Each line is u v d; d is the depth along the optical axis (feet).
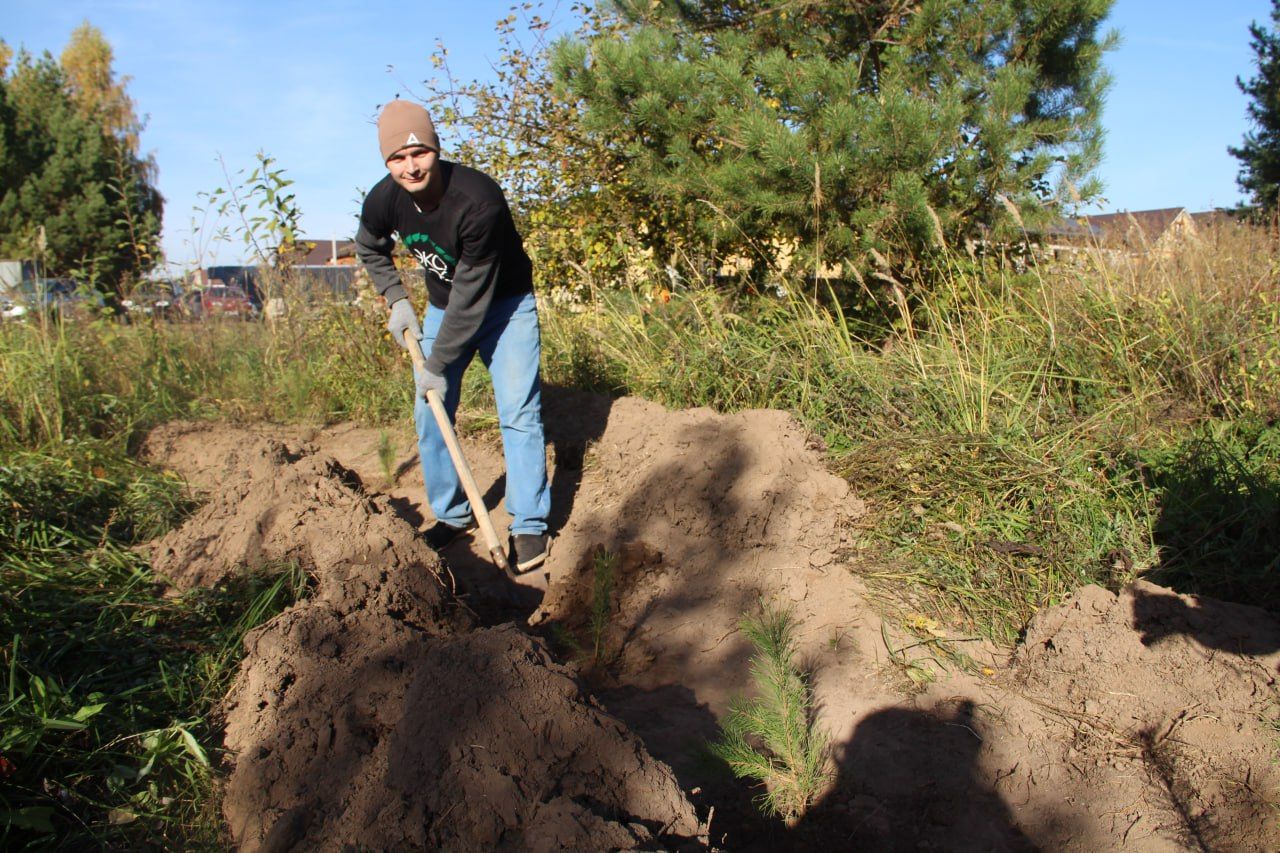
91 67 150.51
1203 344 18.60
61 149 110.01
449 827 7.50
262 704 9.29
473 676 8.38
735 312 22.84
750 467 14.24
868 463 14.99
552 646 12.47
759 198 22.53
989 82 22.99
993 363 18.19
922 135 21.45
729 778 9.59
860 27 26.96
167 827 8.50
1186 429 16.98
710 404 18.79
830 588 12.64
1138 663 10.57
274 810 8.29
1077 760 9.57
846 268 22.79
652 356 21.66
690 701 10.96
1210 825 8.72
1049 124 23.57
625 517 14.39
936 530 13.64
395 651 9.59
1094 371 18.65
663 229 28.35
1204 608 11.15
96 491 15.87
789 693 9.57
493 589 14.05
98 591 12.28
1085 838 8.70
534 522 14.44
